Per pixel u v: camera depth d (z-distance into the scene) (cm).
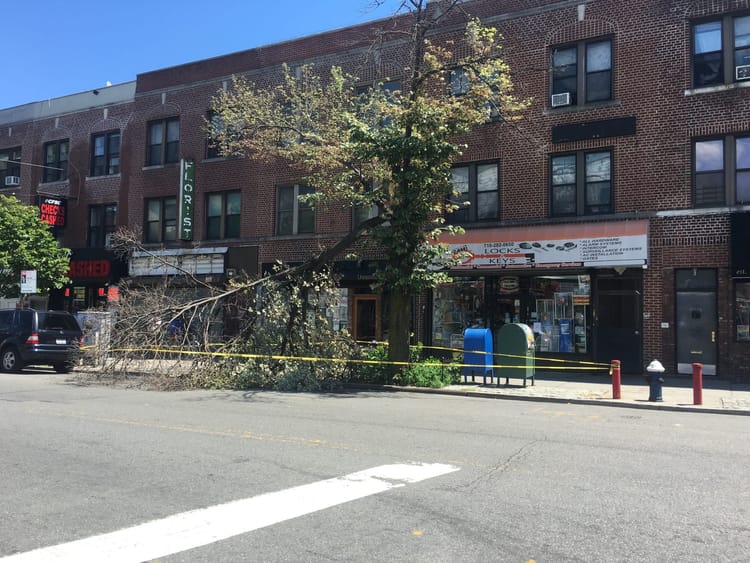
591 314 1678
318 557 412
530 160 1762
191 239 2358
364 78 2034
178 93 2447
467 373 1491
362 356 1557
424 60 1491
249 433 835
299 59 2175
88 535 451
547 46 1755
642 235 1566
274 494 552
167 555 415
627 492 566
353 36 2084
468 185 1853
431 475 619
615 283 1653
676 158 1579
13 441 774
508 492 561
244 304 1591
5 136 2923
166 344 1450
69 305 2614
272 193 2205
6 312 1772
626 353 1625
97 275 2491
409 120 1383
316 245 2097
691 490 574
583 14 1708
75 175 2689
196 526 470
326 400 1209
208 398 1229
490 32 1420
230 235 2314
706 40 1579
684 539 448
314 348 1541
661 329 1571
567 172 1731
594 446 771
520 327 1411
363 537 448
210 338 1542
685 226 1556
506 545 434
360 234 1554
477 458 695
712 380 1507
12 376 1638
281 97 2108
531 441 798
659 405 1148
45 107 2814
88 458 685
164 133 2483
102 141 2656
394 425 909
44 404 1110
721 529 469
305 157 1598
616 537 451
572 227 1670
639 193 1616
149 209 2511
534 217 1747
